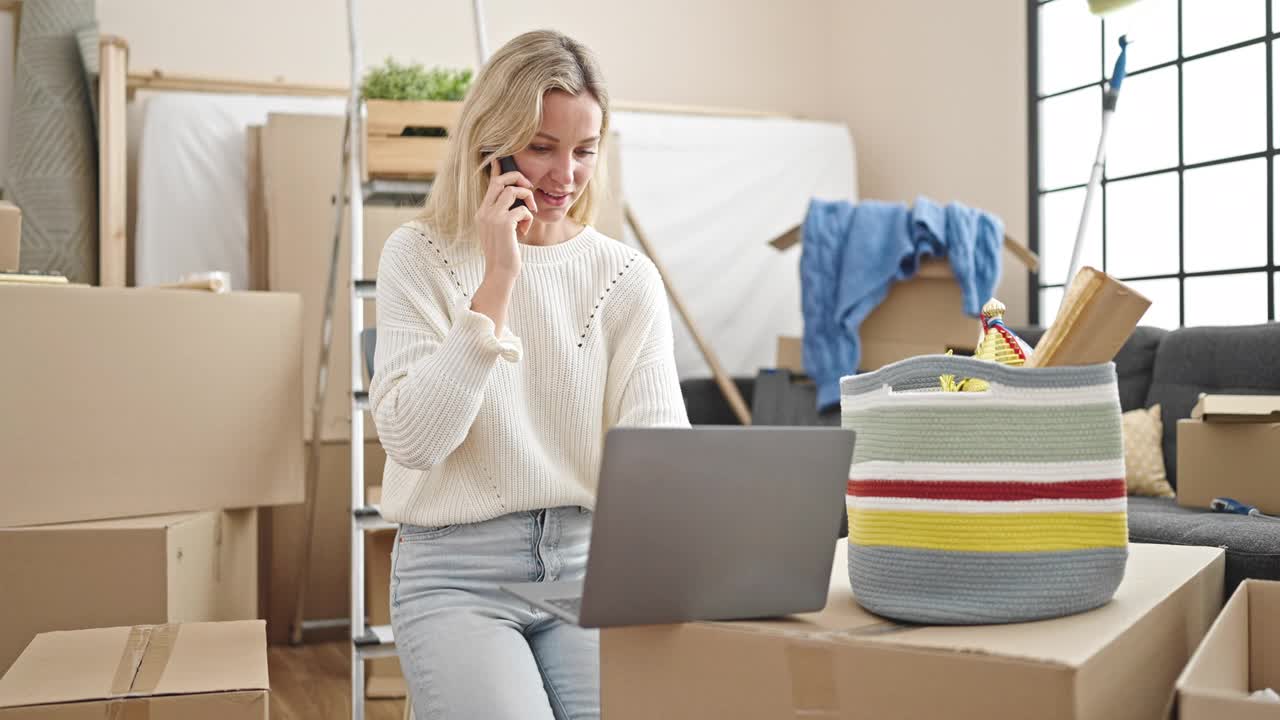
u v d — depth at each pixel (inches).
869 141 203.3
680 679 41.7
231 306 106.9
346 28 185.5
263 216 156.0
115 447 100.7
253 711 59.2
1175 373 131.9
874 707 38.3
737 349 185.8
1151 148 155.2
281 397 109.4
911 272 149.1
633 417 59.3
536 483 57.1
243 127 157.6
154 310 102.9
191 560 99.8
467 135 58.1
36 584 93.8
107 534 94.0
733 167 186.4
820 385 150.3
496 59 57.6
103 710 57.3
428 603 56.1
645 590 40.1
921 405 42.3
